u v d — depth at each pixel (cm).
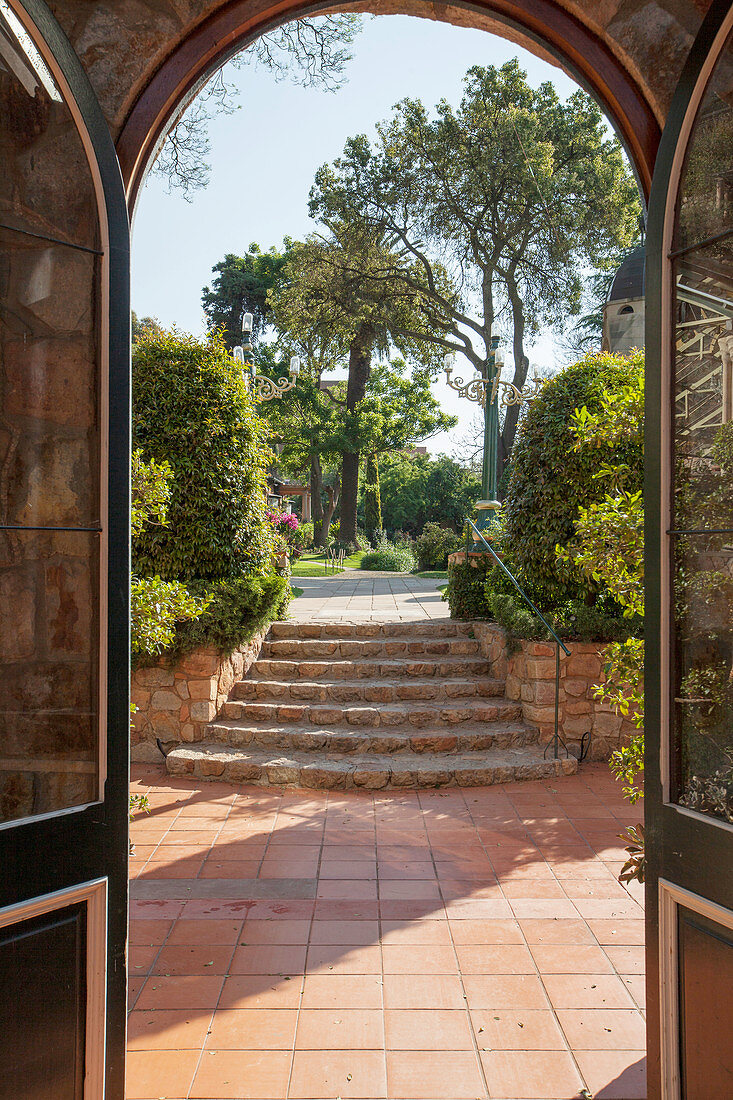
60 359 202
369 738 589
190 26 222
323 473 3969
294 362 930
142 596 377
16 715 199
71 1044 189
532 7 232
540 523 657
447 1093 239
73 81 195
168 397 673
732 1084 179
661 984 200
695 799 204
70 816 190
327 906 368
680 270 210
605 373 665
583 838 453
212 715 614
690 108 200
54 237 201
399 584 1441
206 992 295
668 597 207
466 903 371
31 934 181
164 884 392
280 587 693
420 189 2027
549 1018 278
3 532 199
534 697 612
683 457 210
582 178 1950
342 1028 272
